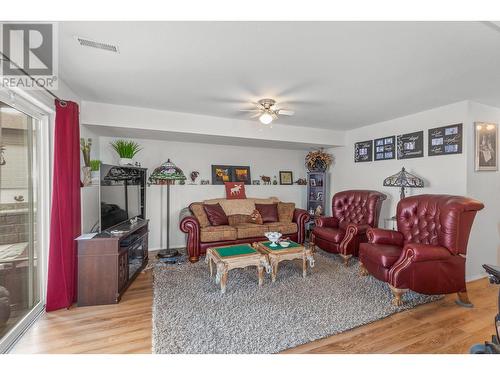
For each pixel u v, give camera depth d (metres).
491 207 3.35
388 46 1.89
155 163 4.46
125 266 2.75
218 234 3.87
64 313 2.29
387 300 2.52
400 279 2.38
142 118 3.45
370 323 2.15
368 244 2.97
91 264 2.45
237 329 2.01
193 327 2.04
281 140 4.45
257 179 5.36
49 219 2.36
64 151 2.29
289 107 3.44
